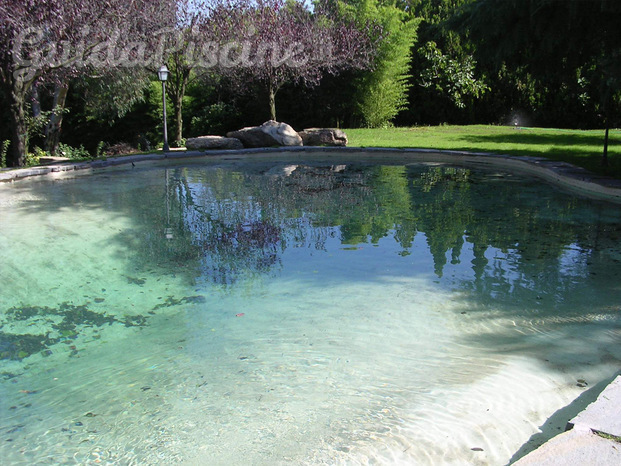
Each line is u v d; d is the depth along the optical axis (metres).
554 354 2.79
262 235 5.40
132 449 2.11
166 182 8.66
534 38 8.20
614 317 3.27
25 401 2.51
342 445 2.06
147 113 19.52
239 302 3.66
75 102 19.52
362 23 16.70
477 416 2.22
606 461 1.67
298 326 3.25
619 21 7.41
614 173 7.82
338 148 11.74
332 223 5.88
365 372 2.65
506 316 3.32
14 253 4.76
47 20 9.23
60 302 3.72
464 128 17.16
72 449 2.12
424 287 3.87
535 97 18.73
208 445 2.11
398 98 18.50
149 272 4.32
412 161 11.00
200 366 2.78
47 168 9.15
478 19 8.14
